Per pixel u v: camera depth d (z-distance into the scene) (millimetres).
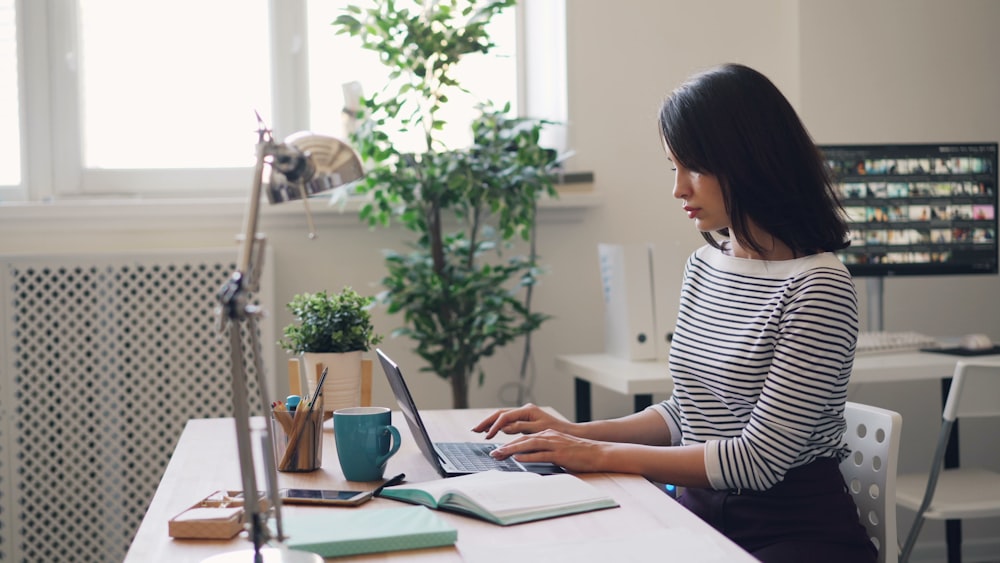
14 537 2629
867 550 1399
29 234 2729
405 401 1331
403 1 2967
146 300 2713
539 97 3107
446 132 3037
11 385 2629
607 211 3000
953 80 3076
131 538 2689
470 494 1136
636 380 2273
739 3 3029
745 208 1425
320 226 2867
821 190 1432
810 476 1397
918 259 2734
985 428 3123
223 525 1062
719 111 1410
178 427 2732
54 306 2666
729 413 1463
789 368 1332
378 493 1229
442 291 2539
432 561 967
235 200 2801
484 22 2482
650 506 1159
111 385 2680
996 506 2086
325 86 3045
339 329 1699
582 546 996
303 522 1063
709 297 1534
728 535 1414
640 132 3010
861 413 1541
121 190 2947
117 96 2957
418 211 2662
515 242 2943
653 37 3002
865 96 3031
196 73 2994
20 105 2881
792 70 3035
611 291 2662
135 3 2963
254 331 996
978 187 2760
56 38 2898
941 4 3061
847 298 1351
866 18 3025
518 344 2969
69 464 2688
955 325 3125
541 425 1535
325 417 1712
